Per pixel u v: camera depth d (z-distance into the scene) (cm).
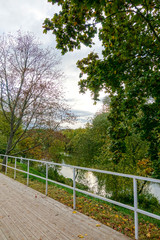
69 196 564
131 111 509
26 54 1220
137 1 320
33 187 661
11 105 1263
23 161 2228
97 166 1182
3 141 1862
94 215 393
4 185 674
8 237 283
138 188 941
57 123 1191
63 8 404
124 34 484
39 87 1147
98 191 1103
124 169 980
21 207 420
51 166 1697
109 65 456
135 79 498
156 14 475
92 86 519
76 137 1719
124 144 562
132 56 482
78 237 279
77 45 463
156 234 318
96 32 438
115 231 302
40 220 345
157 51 460
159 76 403
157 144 522
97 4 308
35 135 1188
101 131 1508
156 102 433
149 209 854
